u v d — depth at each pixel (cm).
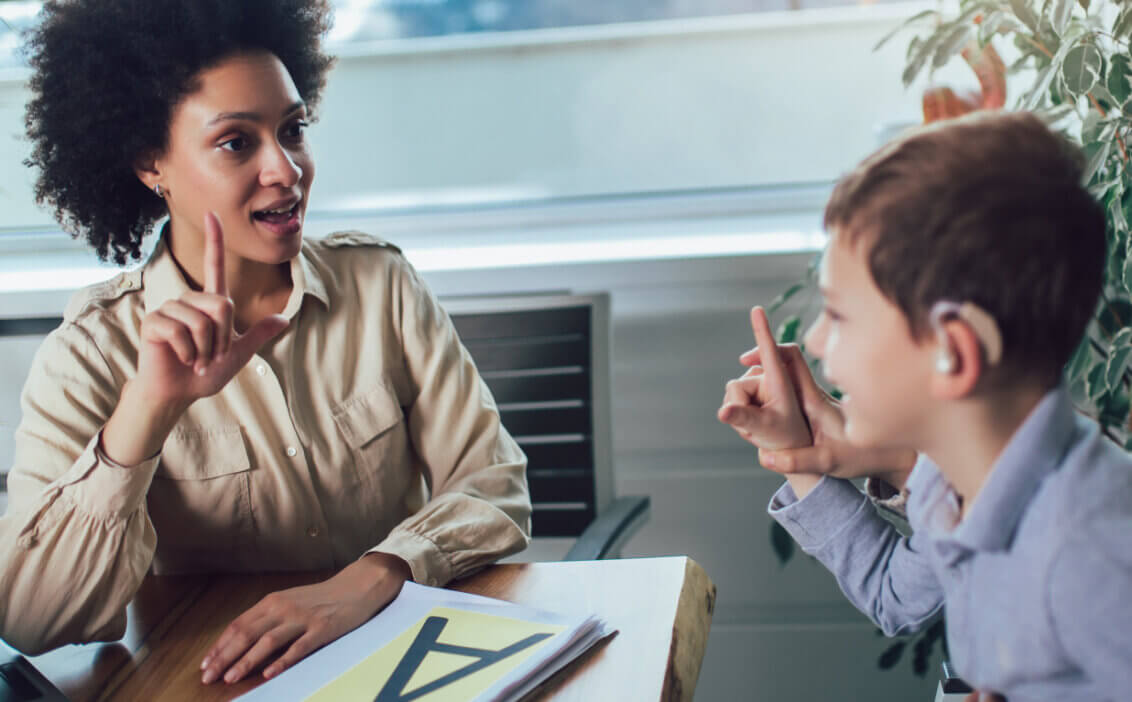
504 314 155
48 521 87
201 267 107
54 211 113
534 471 155
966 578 62
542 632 78
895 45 192
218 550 106
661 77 198
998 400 56
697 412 195
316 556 108
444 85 201
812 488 83
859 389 58
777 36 194
